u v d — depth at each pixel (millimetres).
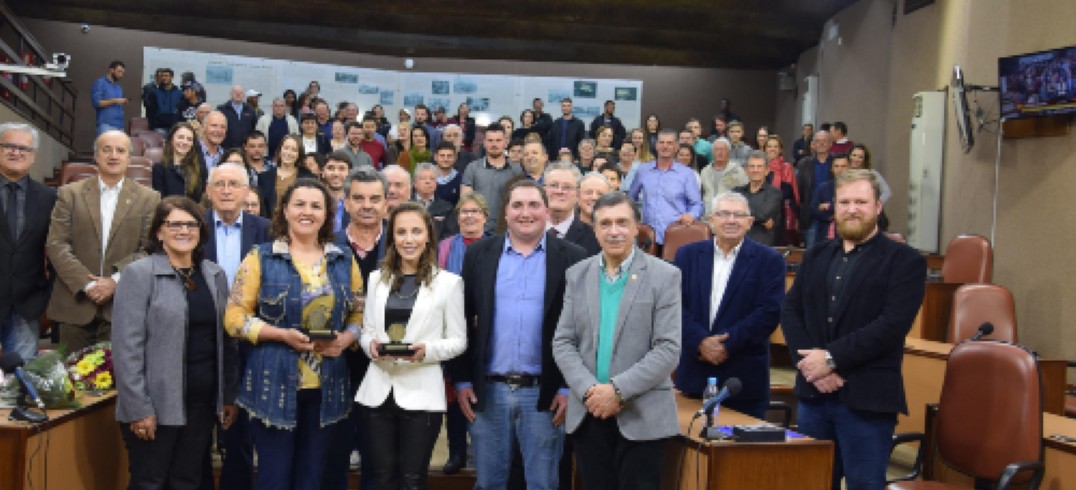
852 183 3783
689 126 11312
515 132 12844
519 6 14305
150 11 14570
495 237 3863
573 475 4180
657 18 14250
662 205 7445
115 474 4125
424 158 9352
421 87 16141
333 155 5746
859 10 12031
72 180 7648
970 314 5570
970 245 6773
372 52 16016
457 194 6961
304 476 3598
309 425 3611
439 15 14820
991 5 7898
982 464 3893
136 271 3518
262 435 3529
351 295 3725
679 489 3611
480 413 3709
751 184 7887
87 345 4520
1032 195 7074
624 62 16234
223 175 4234
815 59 14117
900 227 10148
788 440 3521
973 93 8000
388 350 3479
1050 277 6789
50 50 14961
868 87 11523
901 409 3674
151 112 12305
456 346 3615
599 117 13602
